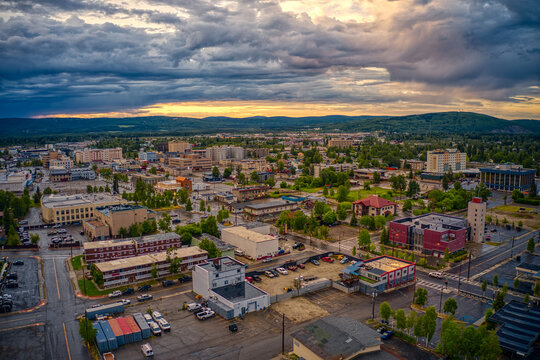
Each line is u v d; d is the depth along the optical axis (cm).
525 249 19625
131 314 12812
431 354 10475
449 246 18238
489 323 11950
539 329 11162
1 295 14012
